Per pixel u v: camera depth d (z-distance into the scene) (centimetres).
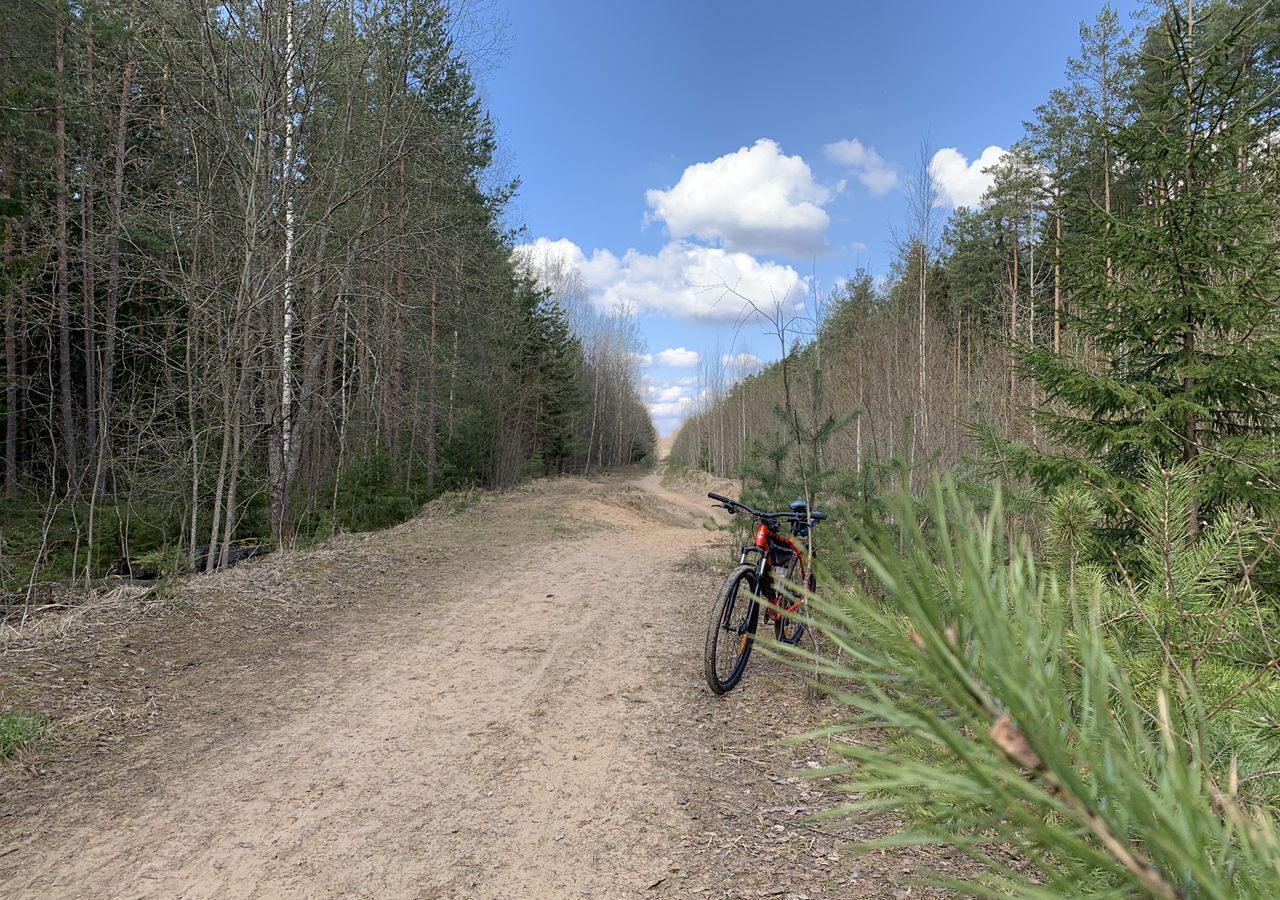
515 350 2358
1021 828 45
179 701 405
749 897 226
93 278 1109
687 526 1934
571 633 563
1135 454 353
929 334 936
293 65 873
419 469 1714
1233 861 41
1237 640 120
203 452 887
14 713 360
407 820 282
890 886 227
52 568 901
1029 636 45
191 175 985
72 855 260
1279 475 266
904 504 47
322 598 649
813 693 381
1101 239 352
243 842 268
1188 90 331
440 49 1022
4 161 1109
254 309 848
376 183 1039
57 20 1071
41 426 1418
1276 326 313
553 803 293
